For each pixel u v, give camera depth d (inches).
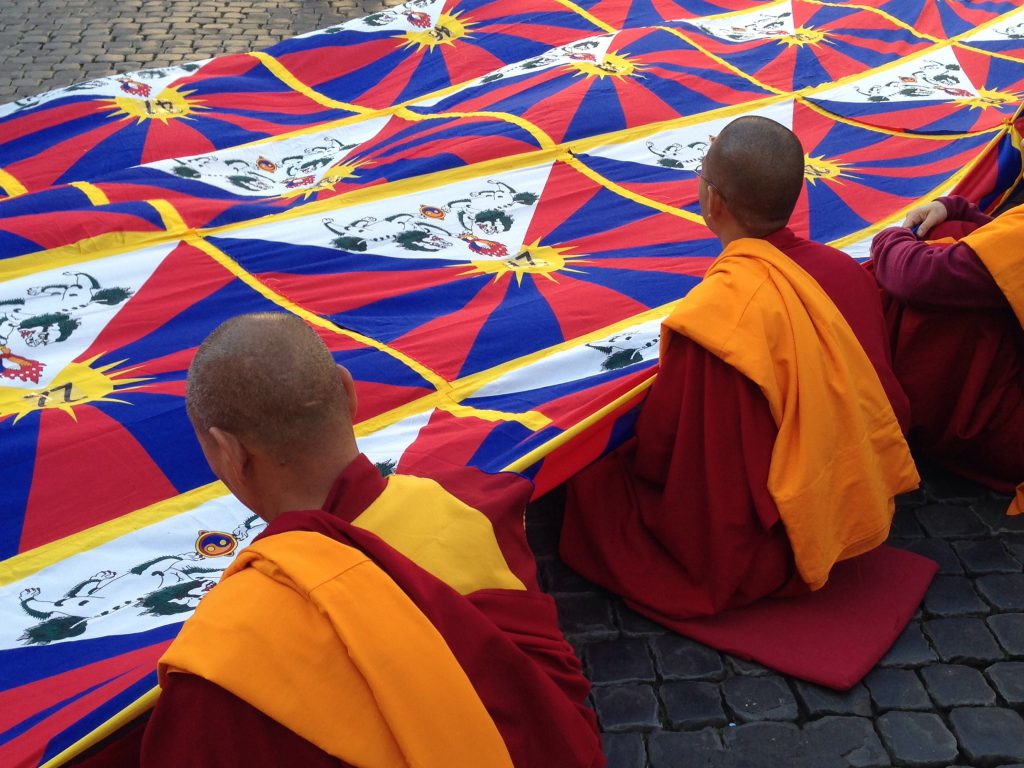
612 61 204.8
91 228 138.1
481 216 157.4
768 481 103.6
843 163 179.3
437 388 117.3
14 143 180.1
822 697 105.1
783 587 113.7
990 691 105.7
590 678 108.3
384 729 58.5
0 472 99.7
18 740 71.6
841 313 107.9
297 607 59.7
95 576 91.1
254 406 62.4
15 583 89.6
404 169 166.2
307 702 57.6
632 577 115.2
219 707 57.7
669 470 110.0
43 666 81.0
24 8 309.4
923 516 130.7
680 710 104.5
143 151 179.0
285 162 180.5
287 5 320.8
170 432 106.0
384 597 60.4
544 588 120.3
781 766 98.3
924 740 100.5
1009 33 229.3
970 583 119.7
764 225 108.0
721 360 104.0
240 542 96.4
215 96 199.9
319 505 66.7
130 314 127.0
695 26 227.9
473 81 211.3
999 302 117.7
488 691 64.5
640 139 181.3
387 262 143.5
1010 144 168.7
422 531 68.0
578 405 112.4
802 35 227.0
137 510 98.4
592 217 160.1
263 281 136.6
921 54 221.8
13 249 132.8
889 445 110.0
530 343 126.2
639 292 138.8
